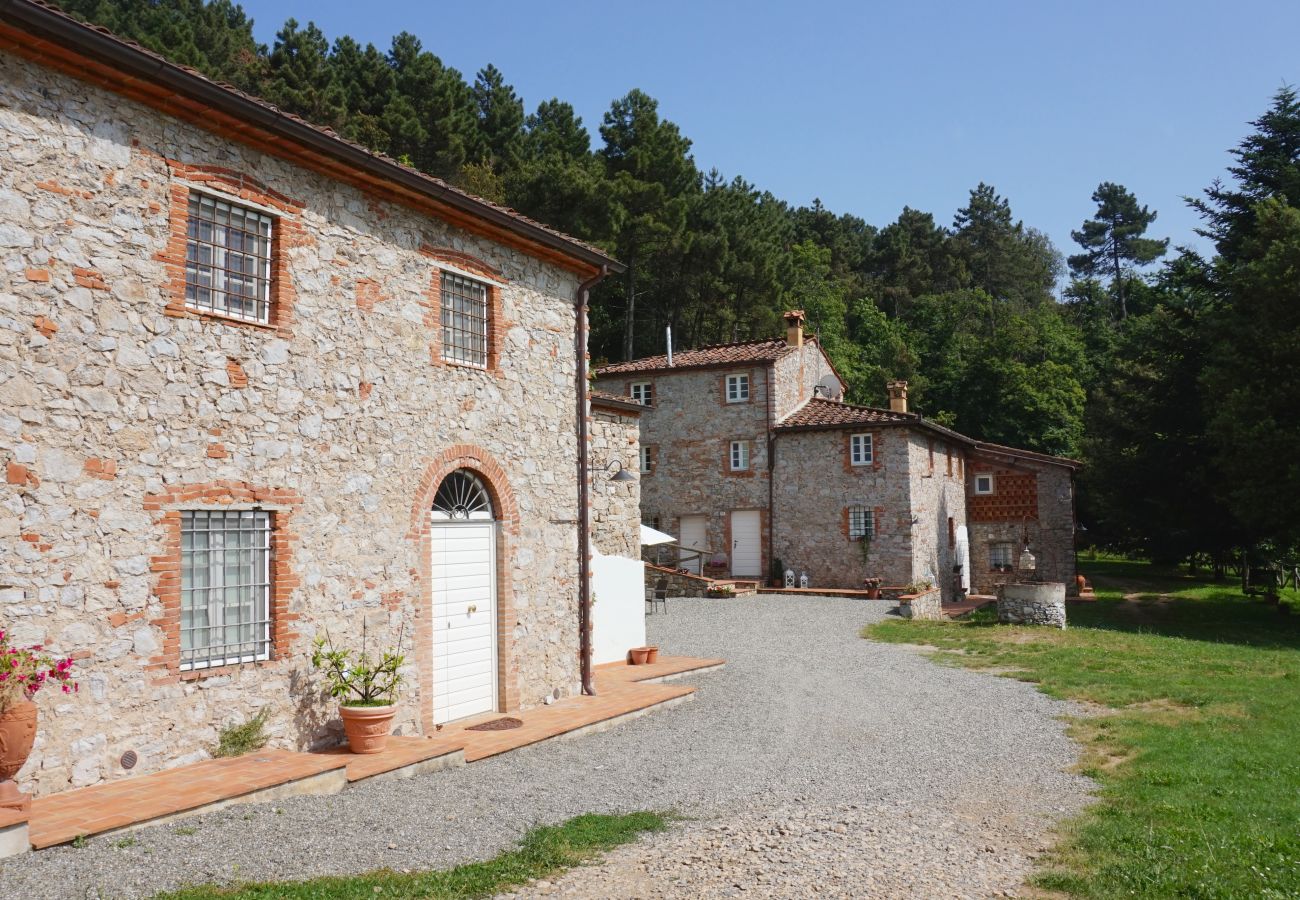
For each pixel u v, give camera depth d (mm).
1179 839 6785
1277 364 24125
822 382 33719
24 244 7016
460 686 11000
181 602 7996
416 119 37969
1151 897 5613
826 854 6410
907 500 27172
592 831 6824
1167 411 29703
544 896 5566
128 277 7676
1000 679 14609
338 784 7910
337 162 9344
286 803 7273
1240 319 25406
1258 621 25016
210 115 8234
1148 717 11695
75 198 7355
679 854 6375
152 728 7594
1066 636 19516
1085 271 85250
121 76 7531
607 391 31266
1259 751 9805
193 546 8148
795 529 28438
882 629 20438
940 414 46906
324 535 9227
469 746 9617
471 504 11453
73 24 6941
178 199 8109
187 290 8344
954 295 64375
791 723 11438
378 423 9914
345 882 5559
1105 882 5836
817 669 15578
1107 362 49031
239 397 8492
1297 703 12477
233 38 38188
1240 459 23984
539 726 10594
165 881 5480
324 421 9312
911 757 9695
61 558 7086
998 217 84562
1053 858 6414
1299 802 7867
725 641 18797
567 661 12547
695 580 26188
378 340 10000
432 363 10680
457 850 6410
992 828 7188
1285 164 29562
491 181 39000
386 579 9867
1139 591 33281
